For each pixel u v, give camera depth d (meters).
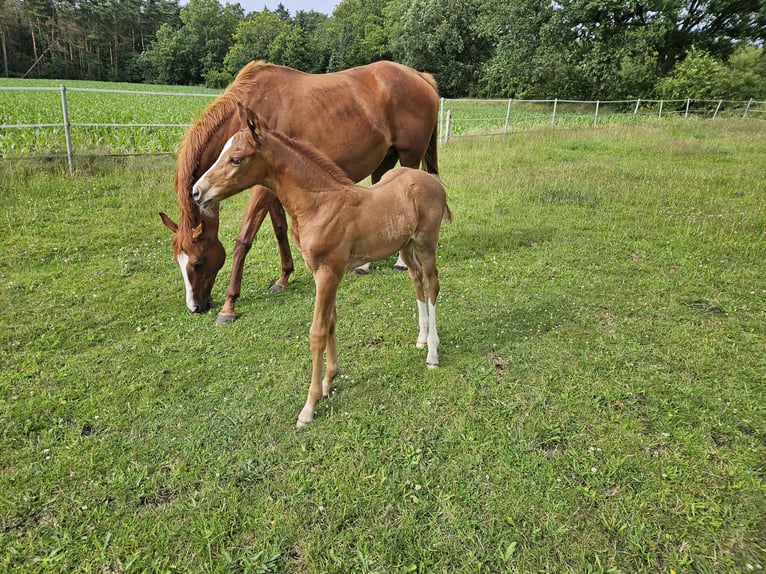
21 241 5.25
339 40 56.22
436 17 38.25
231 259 5.33
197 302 3.77
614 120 18.12
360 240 2.73
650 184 8.27
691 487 2.31
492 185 8.24
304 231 2.62
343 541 2.05
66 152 7.72
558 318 3.96
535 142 12.78
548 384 3.13
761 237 5.65
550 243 5.72
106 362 3.36
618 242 5.73
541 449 2.56
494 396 3.01
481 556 1.98
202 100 24.80
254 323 3.96
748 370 3.25
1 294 4.21
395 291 4.55
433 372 3.26
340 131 4.18
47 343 3.56
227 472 2.42
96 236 5.55
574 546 2.02
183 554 1.99
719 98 22.81
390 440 2.64
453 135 13.00
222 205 7.22
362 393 3.05
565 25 24.78
